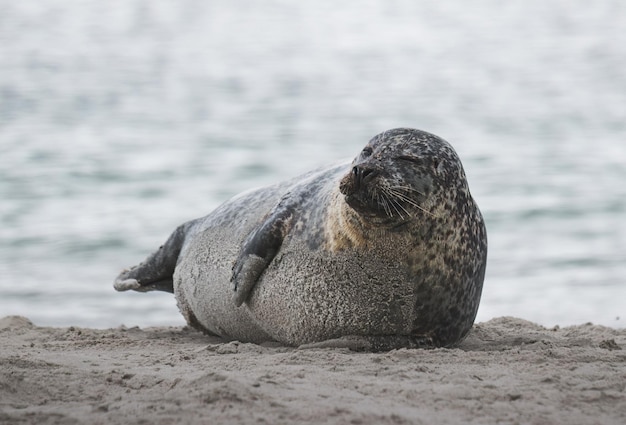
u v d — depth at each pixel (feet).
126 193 306.14
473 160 369.71
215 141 417.49
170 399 62.80
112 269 213.46
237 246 104.17
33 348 97.71
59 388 68.80
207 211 279.69
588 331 117.29
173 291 120.37
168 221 264.72
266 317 99.30
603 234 245.45
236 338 106.22
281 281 96.27
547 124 465.47
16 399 65.77
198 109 523.70
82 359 84.17
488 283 198.49
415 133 92.53
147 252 230.68
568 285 195.42
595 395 67.00
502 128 455.63
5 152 376.07
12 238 242.99
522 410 63.10
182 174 340.18
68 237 244.42
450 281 92.99
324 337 95.76
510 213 274.36
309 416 58.95
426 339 94.43
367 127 461.78
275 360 82.58
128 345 100.37
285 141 419.74
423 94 587.27
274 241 97.14
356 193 86.33
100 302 184.55
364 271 91.76
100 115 490.49
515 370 76.89
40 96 547.49
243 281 97.25
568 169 346.13
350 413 59.62
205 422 57.77
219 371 73.92
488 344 101.81
